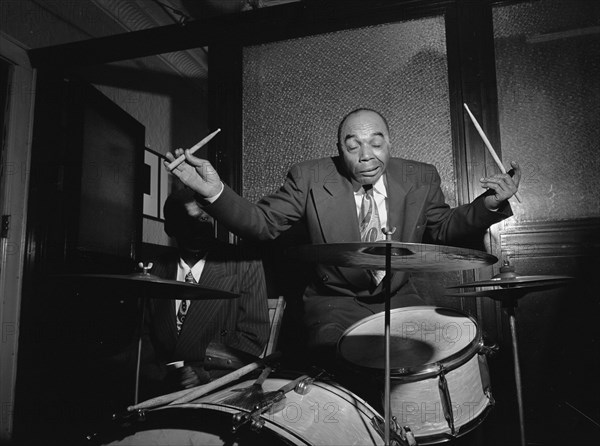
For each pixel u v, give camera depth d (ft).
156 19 13.75
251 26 9.78
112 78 13.02
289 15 9.59
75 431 9.10
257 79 9.84
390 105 9.21
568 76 8.54
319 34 9.66
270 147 9.63
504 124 8.59
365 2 9.27
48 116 10.18
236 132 9.67
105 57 10.19
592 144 8.29
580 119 8.39
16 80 9.91
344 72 9.52
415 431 4.76
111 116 11.50
